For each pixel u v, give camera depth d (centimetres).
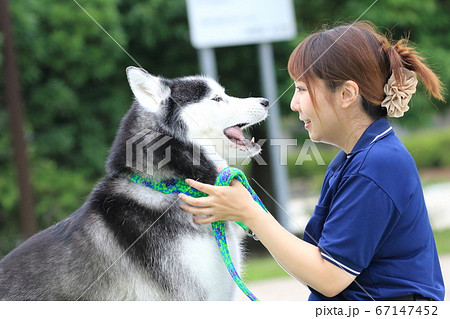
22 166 735
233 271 263
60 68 860
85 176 905
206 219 252
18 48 827
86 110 902
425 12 895
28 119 866
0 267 297
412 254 239
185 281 275
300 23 930
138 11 870
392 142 244
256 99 336
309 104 252
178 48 930
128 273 280
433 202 1259
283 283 596
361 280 244
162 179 289
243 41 740
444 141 1825
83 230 292
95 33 852
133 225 282
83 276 284
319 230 258
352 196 234
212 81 335
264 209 261
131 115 313
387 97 246
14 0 810
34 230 742
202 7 727
